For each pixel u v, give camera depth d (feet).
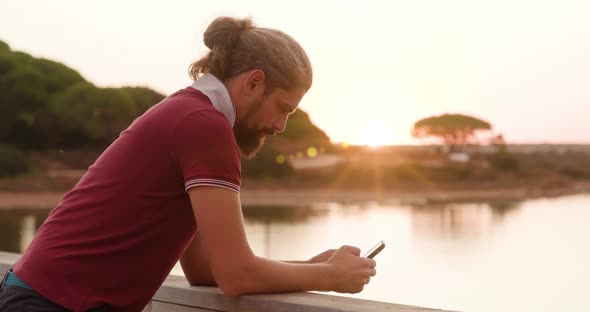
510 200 210.18
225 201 4.66
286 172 224.74
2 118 175.52
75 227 4.74
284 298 4.92
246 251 4.77
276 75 5.03
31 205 137.80
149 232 4.73
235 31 5.11
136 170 4.73
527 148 362.33
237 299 5.10
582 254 75.05
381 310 4.57
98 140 173.68
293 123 256.73
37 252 4.77
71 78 185.57
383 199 201.26
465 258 71.10
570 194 244.22
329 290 5.13
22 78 178.19
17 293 4.67
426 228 107.24
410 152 288.10
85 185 4.87
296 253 69.97
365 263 5.26
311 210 151.43
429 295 47.26
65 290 4.64
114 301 4.71
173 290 5.65
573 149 359.05
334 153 261.85
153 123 4.78
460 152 326.24
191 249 5.53
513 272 61.00
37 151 176.45
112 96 171.53
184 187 4.78
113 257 4.69
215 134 4.69
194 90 4.99
